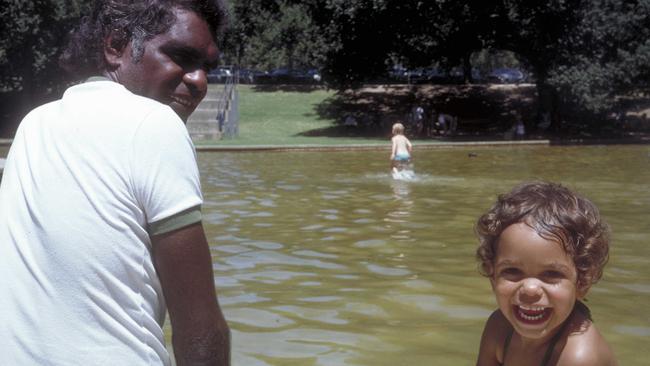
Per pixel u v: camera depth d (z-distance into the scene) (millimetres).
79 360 1751
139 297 1801
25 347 1761
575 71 34938
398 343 5309
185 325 1837
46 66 37719
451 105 47531
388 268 7746
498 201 2529
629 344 5336
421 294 6680
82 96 1901
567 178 17766
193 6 2053
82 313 1760
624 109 43562
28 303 1772
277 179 17344
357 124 42438
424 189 15289
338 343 5289
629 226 10602
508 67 81938
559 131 39812
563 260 2367
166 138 1822
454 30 39844
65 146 1823
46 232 1775
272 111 45031
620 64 34844
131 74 2021
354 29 38469
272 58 58344
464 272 7570
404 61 43219
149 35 2008
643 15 35031
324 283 7070
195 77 2049
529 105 47031
